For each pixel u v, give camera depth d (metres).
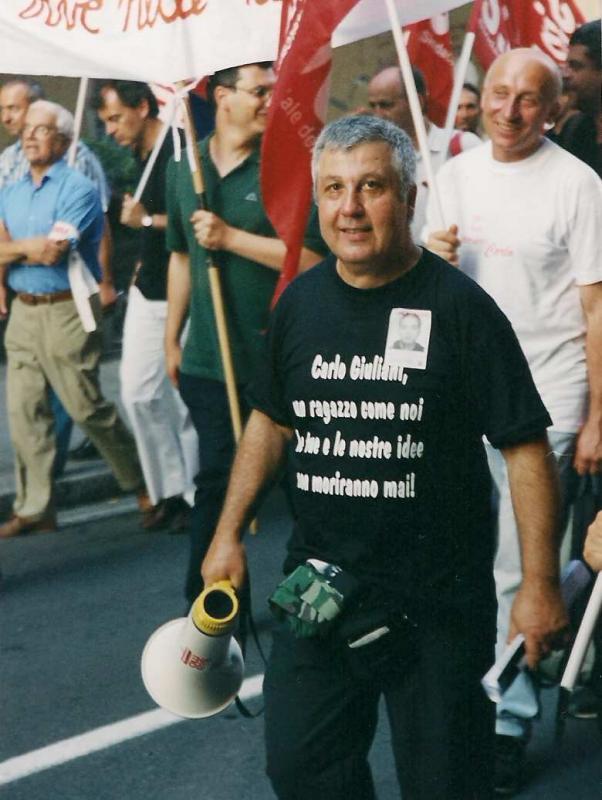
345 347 2.96
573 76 5.30
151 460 6.78
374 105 5.45
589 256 4.18
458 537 2.99
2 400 9.45
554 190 4.19
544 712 4.51
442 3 5.34
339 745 3.03
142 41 5.32
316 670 3.01
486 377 2.92
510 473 2.98
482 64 5.54
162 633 3.33
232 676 3.32
